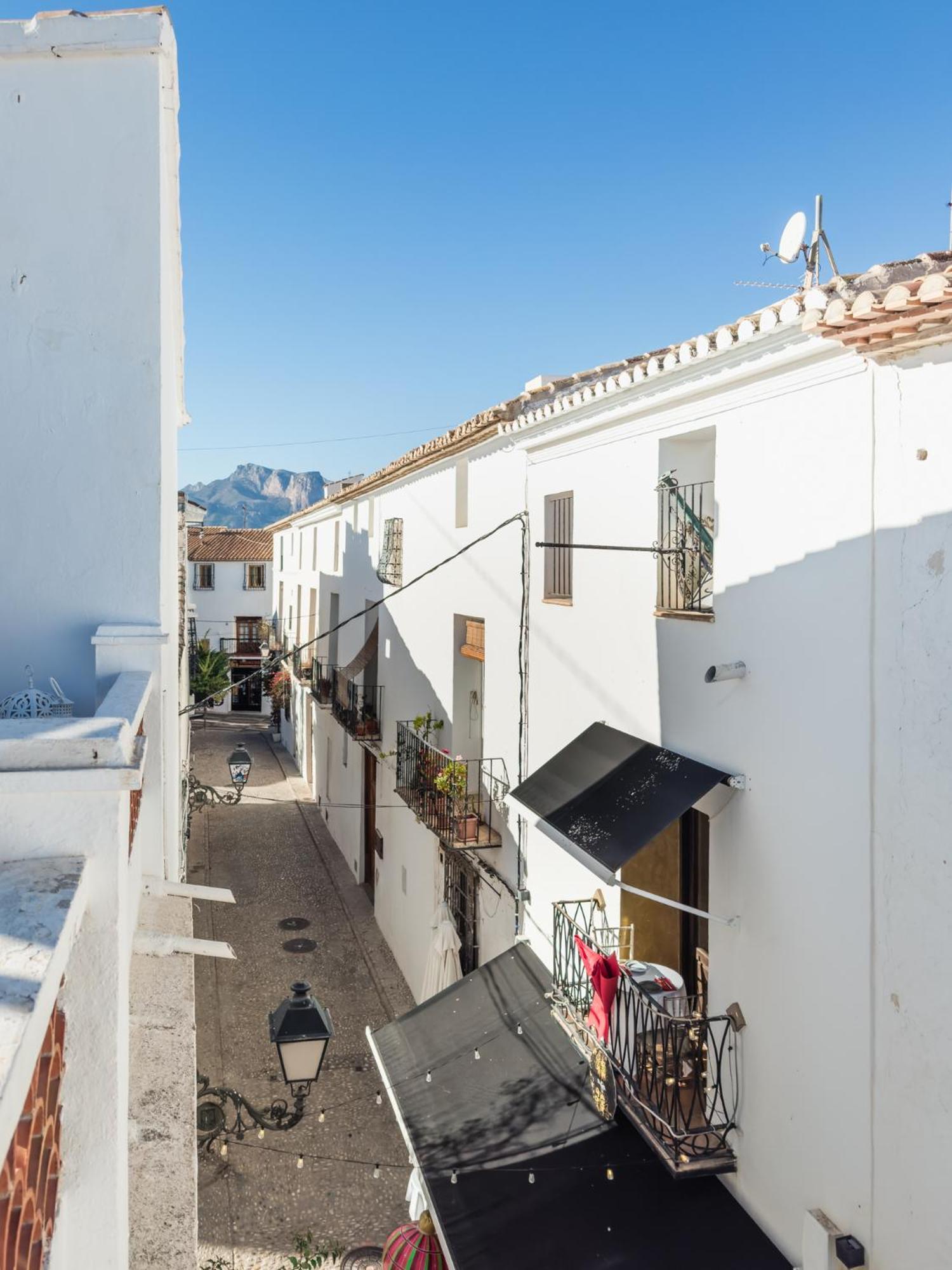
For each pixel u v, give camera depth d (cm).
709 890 657
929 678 437
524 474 979
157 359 438
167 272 475
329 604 2347
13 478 430
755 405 580
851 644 491
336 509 2214
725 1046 599
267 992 1362
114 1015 218
